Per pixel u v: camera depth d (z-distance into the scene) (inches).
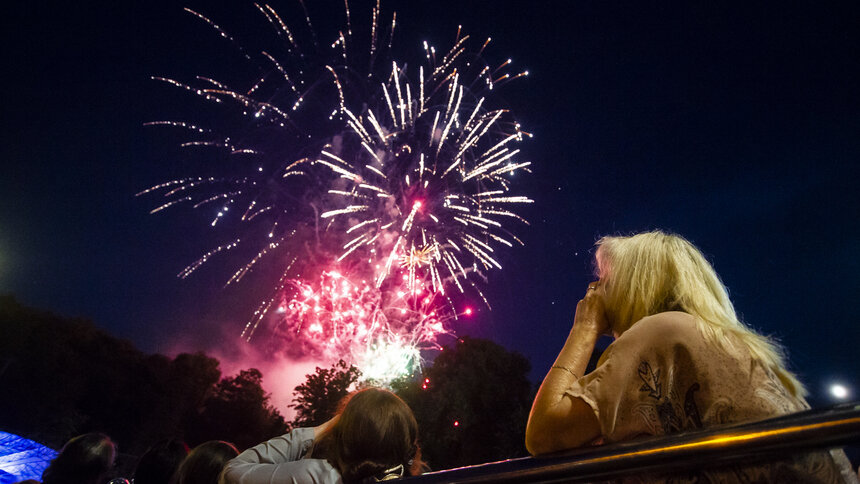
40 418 884.0
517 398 848.3
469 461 816.3
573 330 65.1
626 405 54.5
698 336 55.2
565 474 48.5
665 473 49.0
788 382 57.8
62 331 1005.2
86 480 140.9
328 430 83.9
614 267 67.1
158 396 1029.8
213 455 115.0
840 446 35.9
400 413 75.6
